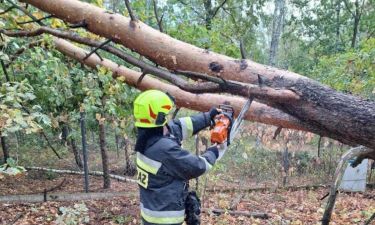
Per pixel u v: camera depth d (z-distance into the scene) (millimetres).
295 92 3049
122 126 6668
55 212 7863
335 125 2996
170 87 4984
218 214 8141
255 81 3297
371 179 12672
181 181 2721
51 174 12586
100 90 6016
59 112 7844
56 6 3934
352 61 6746
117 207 8469
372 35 19453
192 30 6074
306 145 16203
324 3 19453
